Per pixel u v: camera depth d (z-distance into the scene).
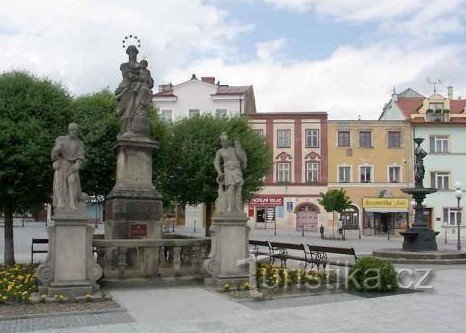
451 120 54.41
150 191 15.36
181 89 56.16
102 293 12.00
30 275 13.24
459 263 20.81
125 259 13.80
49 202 19.08
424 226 23.78
